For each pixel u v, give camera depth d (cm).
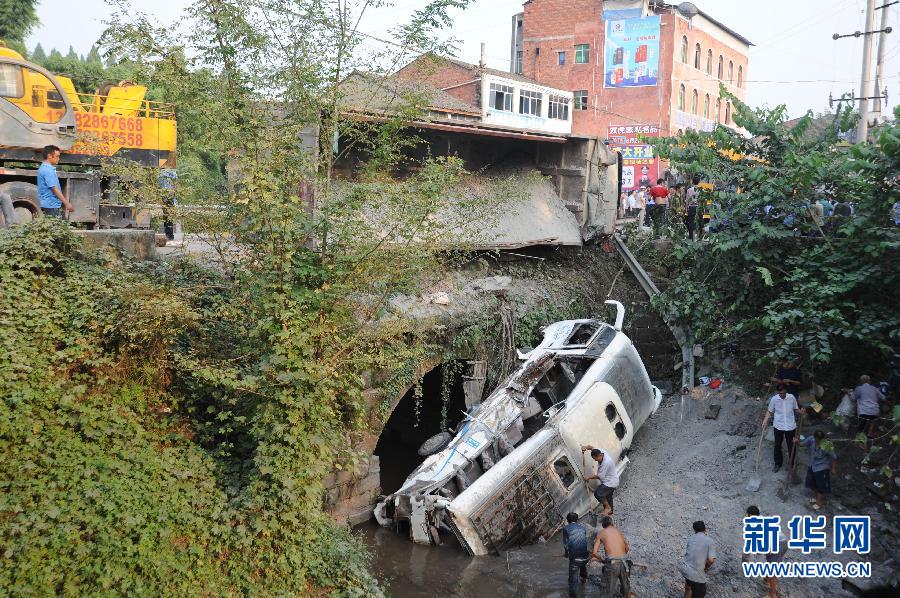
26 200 1048
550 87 3453
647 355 1766
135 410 870
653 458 1393
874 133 1141
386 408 1200
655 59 3444
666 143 1428
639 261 1819
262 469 827
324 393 877
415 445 1739
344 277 901
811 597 972
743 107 1414
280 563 832
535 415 1386
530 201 1794
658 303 1552
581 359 1433
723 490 1227
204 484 842
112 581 691
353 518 1162
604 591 995
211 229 894
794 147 1369
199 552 775
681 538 1121
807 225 1312
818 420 1308
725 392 1504
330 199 933
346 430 1115
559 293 1697
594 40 3581
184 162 1028
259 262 893
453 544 1129
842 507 1123
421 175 941
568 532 980
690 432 1436
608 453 1269
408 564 1066
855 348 1291
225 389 893
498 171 1902
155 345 898
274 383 859
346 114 943
